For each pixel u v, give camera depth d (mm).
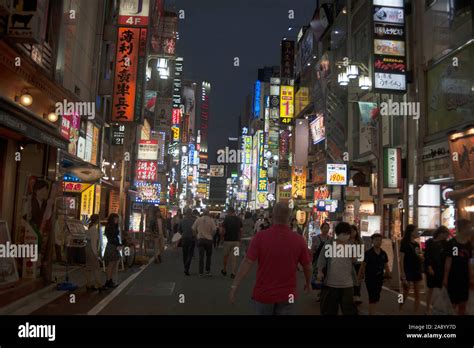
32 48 12352
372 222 16016
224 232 14430
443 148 16000
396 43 17984
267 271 5047
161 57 23250
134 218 28203
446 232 8578
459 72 15359
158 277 13609
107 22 21219
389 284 13023
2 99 8297
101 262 14219
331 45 30922
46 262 11133
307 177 38688
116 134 25641
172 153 56719
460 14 15375
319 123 31734
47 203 11383
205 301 9742
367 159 24344
